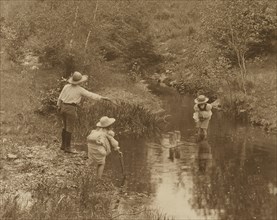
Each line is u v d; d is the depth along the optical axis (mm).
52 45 21078
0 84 19359
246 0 21781
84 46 21391
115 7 25312
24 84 19672
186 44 30703
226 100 20016
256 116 17906
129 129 16156
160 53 29891
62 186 10625
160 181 11375
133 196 10430
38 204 9195
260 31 23703
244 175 11891
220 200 10352
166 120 17875
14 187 10414
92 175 11289
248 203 10141
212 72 21844
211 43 24125
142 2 30750
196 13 36188
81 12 21500
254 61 23109
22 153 12617
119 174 11750
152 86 24797
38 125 15250
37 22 23812
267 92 19828
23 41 26031
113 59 26156
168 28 34562
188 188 10992
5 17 28297
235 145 14594
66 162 12250
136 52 27297
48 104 17438
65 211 9086
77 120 15586
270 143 14867
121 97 20094
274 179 11625
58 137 14500
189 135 15758
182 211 9719
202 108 15352
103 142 11117
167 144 14625
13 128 14602
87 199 9766
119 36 26859
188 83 24453
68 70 20266
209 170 12234
